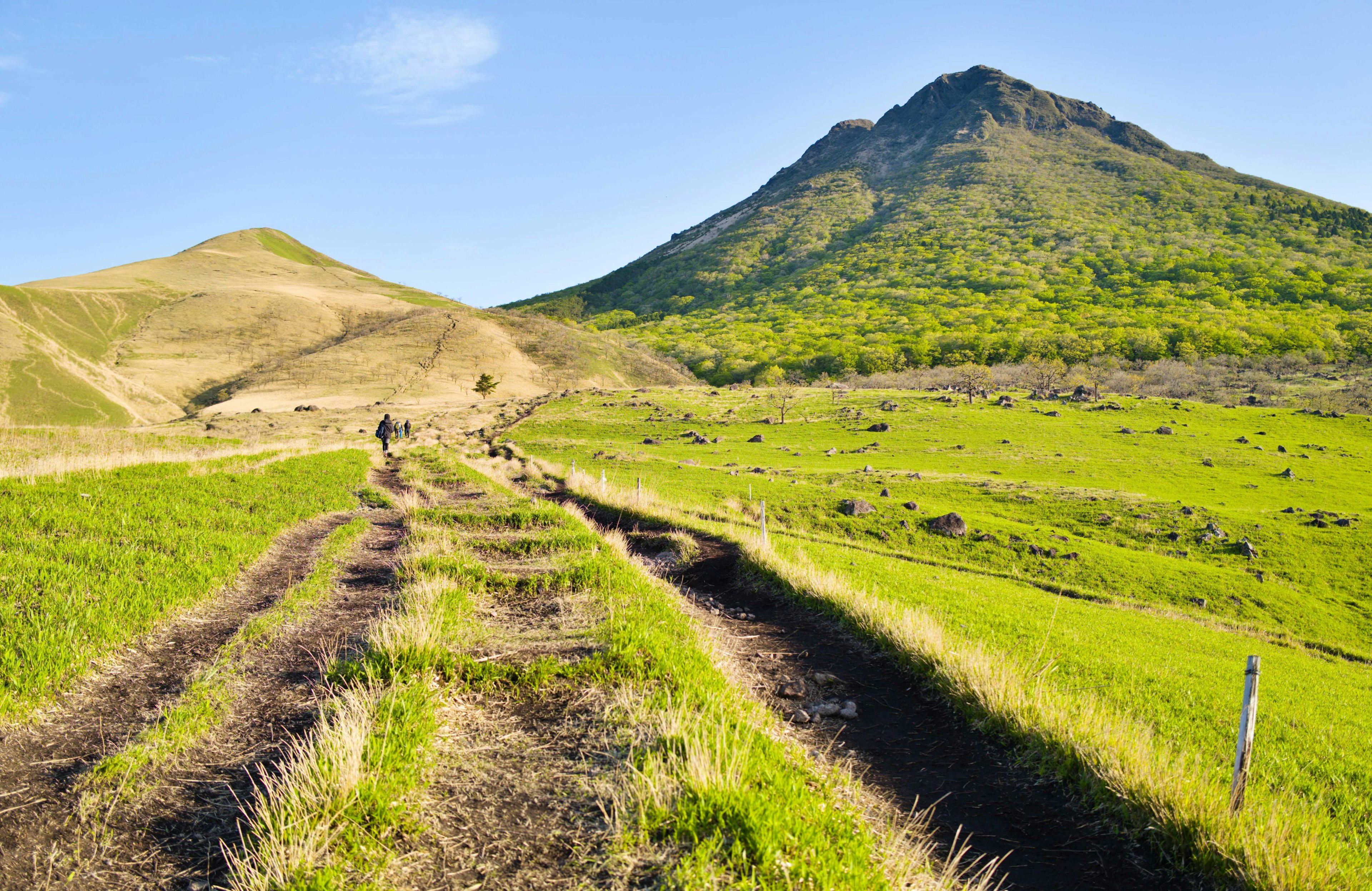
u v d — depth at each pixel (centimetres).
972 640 1155
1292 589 3581
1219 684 1323
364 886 382
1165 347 13562
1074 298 19050
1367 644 3081
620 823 442
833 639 1023
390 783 464
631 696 625
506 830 445
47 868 395
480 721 597
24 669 588
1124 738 662
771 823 431
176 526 1143
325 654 728
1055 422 8281
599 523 1955
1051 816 572
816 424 8506
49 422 10788
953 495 5091
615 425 8481
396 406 9906
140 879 393
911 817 546
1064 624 1623
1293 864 489
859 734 714
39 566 822
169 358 14412
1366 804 773
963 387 10725
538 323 17338
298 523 1451
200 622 811
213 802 469
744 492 4456
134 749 504
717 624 1072
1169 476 6203
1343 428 8000
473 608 891
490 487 2316
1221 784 635
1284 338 13550
